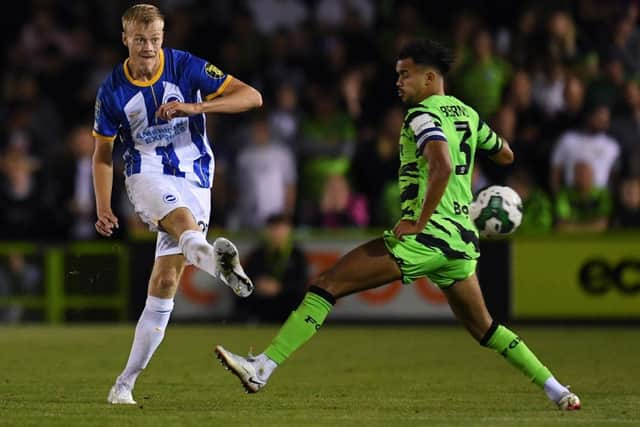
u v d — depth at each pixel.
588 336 45.81
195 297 51.66
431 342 43.19
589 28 61.16
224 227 56.94
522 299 50.88
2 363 35.06
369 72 61.12
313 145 57.59
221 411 23.92
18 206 57.28
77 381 30.27
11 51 67.44
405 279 23.17
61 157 60.03
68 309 54.06
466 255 23.25
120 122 24.09
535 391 28.34
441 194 22.25
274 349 23.06
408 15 62.84
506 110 55.16
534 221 53.31
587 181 53.09
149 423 21.70
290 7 67.56
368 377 31.72
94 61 66.31
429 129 22.56
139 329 24.83
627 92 56.72
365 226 55.97
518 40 60.38
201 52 64.69
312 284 23.28
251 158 56.62
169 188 23.78
